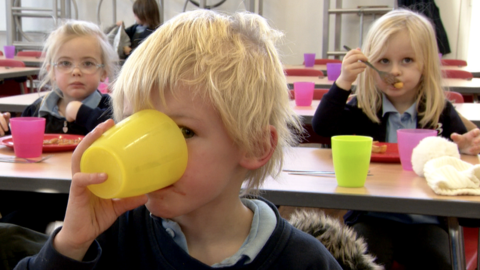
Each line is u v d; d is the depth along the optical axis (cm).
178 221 77
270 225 77
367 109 192
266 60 75
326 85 320
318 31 717
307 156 153
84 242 67
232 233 77
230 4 707
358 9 653
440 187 112
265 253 75
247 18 79
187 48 68
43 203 172
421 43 181
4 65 433
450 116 188
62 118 206
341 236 92
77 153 60
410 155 136
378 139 191
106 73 224
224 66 68
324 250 79
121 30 582
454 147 128
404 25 184
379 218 154
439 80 188
